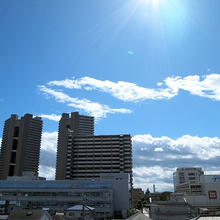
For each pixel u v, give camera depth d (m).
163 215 70.56
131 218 73.06
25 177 130.25
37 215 39.94
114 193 115.69
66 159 190.75
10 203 108.00
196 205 126.50
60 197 107.81
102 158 182.00
